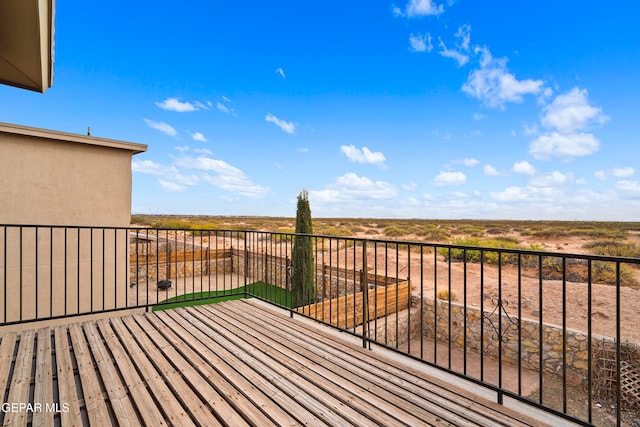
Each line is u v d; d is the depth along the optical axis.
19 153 4.45
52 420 1.58
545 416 1.70
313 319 3.32
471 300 7.38
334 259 13.27
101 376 2.07
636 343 4.62
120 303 5.28
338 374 2.17
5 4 2.08
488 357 5.99
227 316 3.47
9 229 4.36
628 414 4.34
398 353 2.48
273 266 9.41
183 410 1.69
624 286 8.12
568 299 7.18
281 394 1.88
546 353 5.33
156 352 2.47
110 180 5.24
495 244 15.52
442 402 1.84
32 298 4.52
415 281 9.48
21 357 2.32
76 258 4.89
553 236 20.11
